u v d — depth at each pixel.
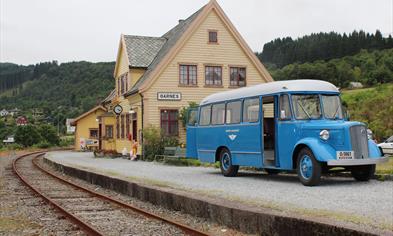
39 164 34.16
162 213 11.59
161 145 30.78
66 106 151.25
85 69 175.00
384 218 8.38
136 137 34.31
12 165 31.55
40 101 175.50
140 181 15.42
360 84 100.50
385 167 17.59
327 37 153.75
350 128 14.17
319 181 14.09
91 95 151.88
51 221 10.73
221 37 34.03
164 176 18.17
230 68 34.19
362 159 14.09
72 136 102.62
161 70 32.31
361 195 11.81
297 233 7.61
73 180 21.91
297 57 150.88
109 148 41.78
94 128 60.97
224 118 18.55
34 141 73.69
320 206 10.02
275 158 15.86
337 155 13.97
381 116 41.50
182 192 12.05
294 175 18.55
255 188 13.77
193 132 21.11
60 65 193.12
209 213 10.20
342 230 6.73
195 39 33.31
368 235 6.30
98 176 18.92
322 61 120.69
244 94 17.36
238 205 9.59
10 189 17.64
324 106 15.56
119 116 39.50
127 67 36.50
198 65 33.34
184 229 9.22
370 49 143.75
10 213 11.99
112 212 11.79
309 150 14.30
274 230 8.14
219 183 15.38
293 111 15.17
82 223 9.81
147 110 32.00
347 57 123.56
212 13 33.78
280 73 113.44
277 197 11.60
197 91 33.25
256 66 34.59
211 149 19.31
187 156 21.56
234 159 17.77
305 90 15.45
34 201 14.22
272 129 16.91
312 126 14.47
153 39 38.59
